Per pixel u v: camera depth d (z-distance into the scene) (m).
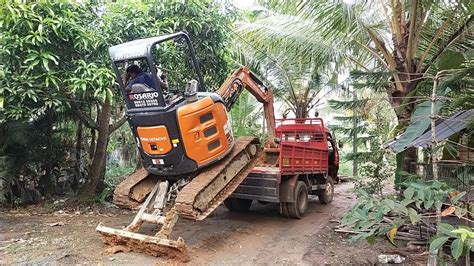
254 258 5.98
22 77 7.54
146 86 6.12
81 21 8.31
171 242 5.54
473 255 5.30
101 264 5.38
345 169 20.52
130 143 14.90
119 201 6.63
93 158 10.12
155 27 8.73
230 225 7.88
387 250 6.32
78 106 9.27
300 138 10.91
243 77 8.28
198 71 6.99
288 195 8.41
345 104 11.58
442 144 6.18
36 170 9.73
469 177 6.00
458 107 7.00
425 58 7.89
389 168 9.72
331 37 9.16
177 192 6.49
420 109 6.34
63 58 8.18
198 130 6.15
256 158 7.54
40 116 9.55
